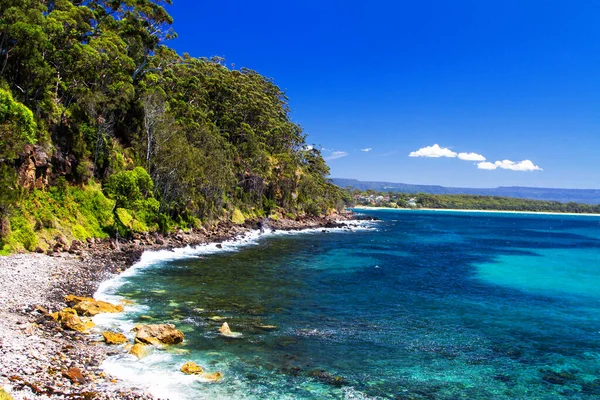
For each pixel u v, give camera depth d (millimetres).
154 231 57562
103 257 40406
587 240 100438
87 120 53469
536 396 17766
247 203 102188
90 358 17344
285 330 24297
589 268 54844
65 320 20609
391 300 33469
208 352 20000
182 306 27859
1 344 16047
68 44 51594
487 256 65375
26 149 39438
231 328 23906
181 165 63125
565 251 75125
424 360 21031
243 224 90312
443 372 19641
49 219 40031
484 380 19047
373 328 25797
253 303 30141
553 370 20547
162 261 45531
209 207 78375
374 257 59062
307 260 53406
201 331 22938
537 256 67062
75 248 40375
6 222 33812
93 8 65250
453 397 17188
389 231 112188
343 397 16359
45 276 29484
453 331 26047
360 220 159500
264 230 90062
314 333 24109
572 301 35906
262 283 37531
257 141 112688
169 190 65188
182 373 17156
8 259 31469
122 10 67375
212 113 105438
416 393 17312
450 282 42625
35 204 39844
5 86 40438
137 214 56531
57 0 53062
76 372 15102
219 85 108938
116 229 49281
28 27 39500
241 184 103250
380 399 16469
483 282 43531
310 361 19828
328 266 49406
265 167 112312
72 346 18141
